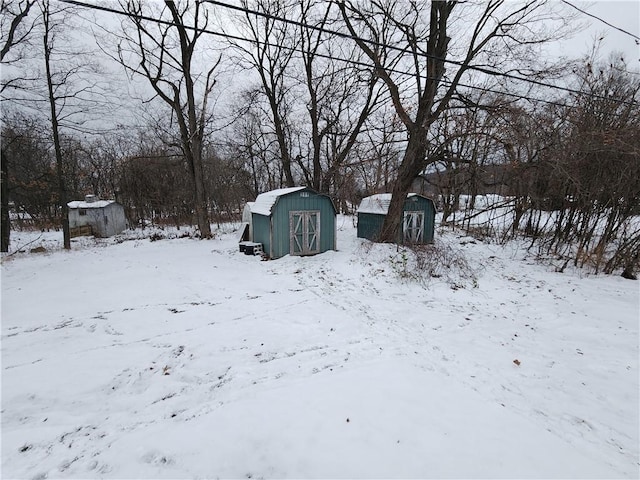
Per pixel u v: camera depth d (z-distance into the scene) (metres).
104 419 3.80
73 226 24.66
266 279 10.16
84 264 12.48
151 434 3.49
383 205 15.10
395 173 23.39
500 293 9.05
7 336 6.03
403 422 3.65
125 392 4.34
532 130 10.88
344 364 5.04
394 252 12.41
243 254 14.02
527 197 14.10
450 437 3.44
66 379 4.59
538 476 2.97
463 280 9.96
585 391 4.62
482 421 3.76
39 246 18.36
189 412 3.89
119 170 29.95
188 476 2.90
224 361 5.13
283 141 20.38
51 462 3.12
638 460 3.38
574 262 11.56
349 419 3.66
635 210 10.37
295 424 3.58
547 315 7.53
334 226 13.94
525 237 15.45
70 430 3.61
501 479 2.91
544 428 3.77
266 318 6.93
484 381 4.74
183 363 5.05
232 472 2.95
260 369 4.89
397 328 6.56
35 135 17.00
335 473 2.92
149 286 9.26
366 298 8.38
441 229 18.88
